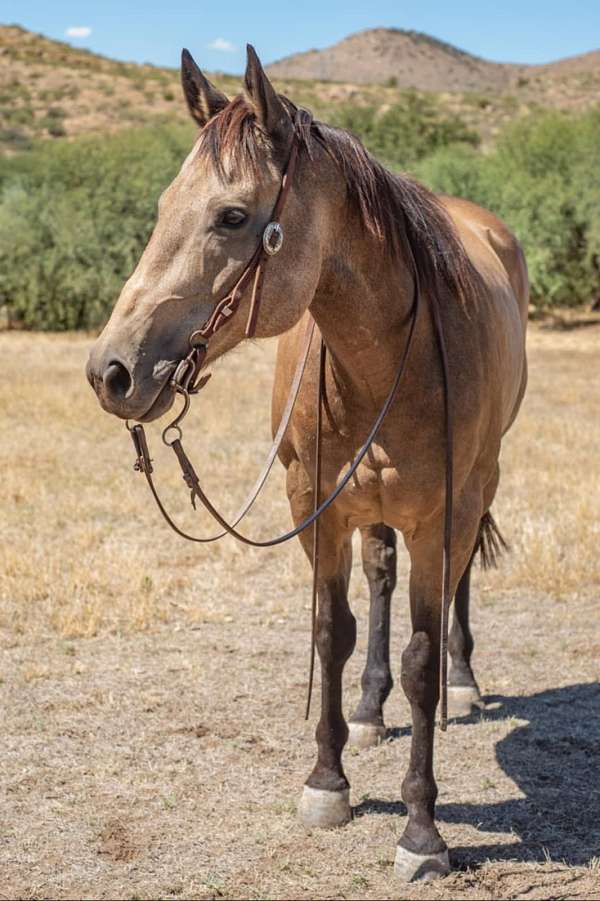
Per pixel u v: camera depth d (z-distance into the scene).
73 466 9.62
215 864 3.29
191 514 7.89
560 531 7.13
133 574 6.29
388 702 4.75
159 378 2.54
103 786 3.84
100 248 25.95
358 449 3.11
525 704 4.67
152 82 76.88
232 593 6.20
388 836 3.48
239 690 4.77
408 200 3.10
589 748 4.20
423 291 3.06
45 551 6.86
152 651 5.25
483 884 3.16
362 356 2.99
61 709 4.53
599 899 3.07
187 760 4.06
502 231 4.98
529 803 3.72
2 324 27.08
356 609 6.00
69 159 27.89
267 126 2.62
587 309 28.78
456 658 4.65
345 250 2.88
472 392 3.16
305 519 3.45
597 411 13.27
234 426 11.91
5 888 3.13
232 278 2.59
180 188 2.60
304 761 4.07
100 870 3.25
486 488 4.02
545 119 29.09
